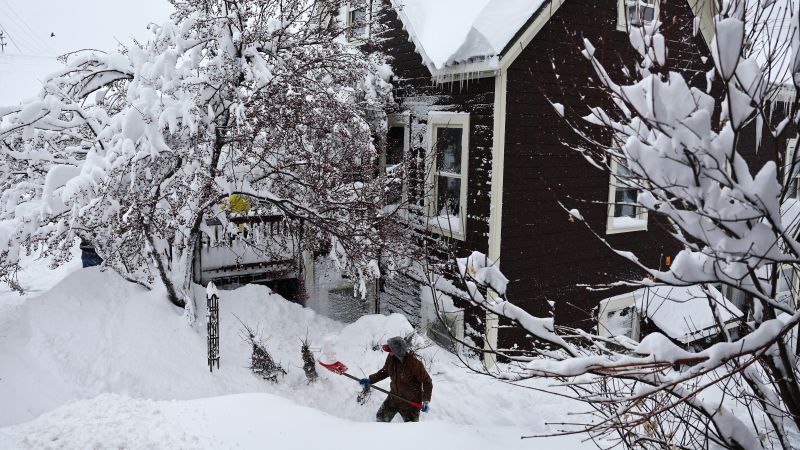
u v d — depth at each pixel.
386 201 10.47
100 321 8.10
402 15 10.59
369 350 9.01
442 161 10.90
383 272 11.10
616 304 11.19
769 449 4.95
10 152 8.45
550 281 10.32
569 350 3.53
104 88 9.58
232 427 4.97
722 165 2.55
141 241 8.40
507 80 9.29
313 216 9.09
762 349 2.71
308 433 4.83
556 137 10.00
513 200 9.70
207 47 8.67
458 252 10.28
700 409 3.35
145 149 7.66
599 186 10.70
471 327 9.99
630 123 3.04
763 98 2.65
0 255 8.00
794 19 2.62
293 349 9.04
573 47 9.85
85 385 7.12
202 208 8.01
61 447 4.65
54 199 7.96
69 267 13.95
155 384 7.45
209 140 8.14
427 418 7.33
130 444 4.70
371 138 9.76
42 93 8.69
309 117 8.52
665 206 2.70
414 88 11.37
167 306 8.84
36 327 7.66
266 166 8.97
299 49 9.00
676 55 10.09
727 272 2.79
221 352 8.48
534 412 7.64
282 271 11.98
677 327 10.59
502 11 9.30
